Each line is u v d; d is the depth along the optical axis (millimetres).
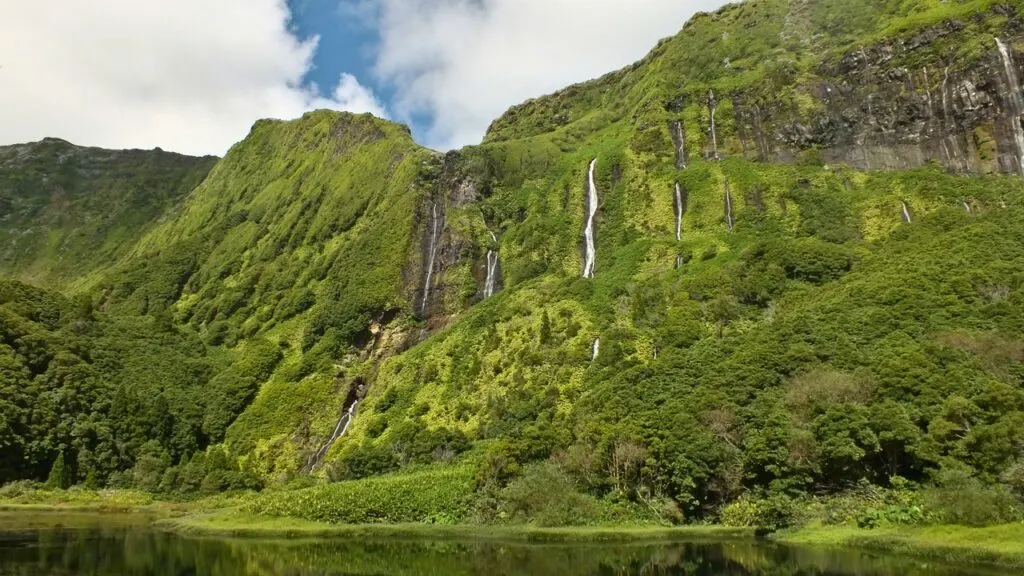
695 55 182875
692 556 46938
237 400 123688
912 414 59125
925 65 127625
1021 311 69312
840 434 57688
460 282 141750
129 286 184125
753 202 124625
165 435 113688
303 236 184000
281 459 107625
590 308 108938
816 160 131375
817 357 72188
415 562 47031
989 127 116062
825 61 143750
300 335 142250
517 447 72875
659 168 147000
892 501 54000
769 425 62312
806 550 47875
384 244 153125
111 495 96312
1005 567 38594
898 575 36312
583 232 144250
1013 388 57812
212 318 165125
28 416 100625
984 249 85125
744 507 59531
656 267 117562
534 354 100188
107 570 42812
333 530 64312
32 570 41969
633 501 65000
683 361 81938
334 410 116938
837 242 107625
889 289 80875
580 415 79250
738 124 148000
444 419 97312
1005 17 123312
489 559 47719
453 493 70625
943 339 67438
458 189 165750
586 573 41312
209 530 65562
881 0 166125
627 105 194875
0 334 111188
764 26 181750
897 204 111062
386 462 90688
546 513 63000
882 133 127750
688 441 64375
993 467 51562
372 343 133750
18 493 92000
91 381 115625
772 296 95625
